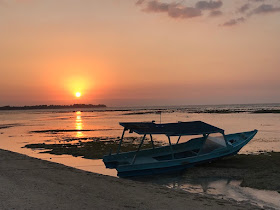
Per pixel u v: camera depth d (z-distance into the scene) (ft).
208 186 45.68
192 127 61.67
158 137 116.67
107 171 58.59
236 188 43.96
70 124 226.79
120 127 185.47
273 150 77.00
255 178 48.52
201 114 373.20
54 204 29.78
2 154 69.72
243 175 51.19
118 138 115.44
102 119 308.60
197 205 32.12
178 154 67.05
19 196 32.27
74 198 32.65
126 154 60.64
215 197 39.50
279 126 162.81
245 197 39.32
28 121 288.71
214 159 61.36
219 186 45.47
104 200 32.60
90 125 210.79
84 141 107.45
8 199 30.81
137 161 58.18
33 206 28.63
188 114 382.83
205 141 62.18
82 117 387.75
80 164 65.67
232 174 52.37
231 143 71.20
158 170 55.31
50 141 110.83
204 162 60.29
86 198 33.01
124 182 43.34
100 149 85.35
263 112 364.58
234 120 227.40
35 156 77.15
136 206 30.78
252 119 235.61
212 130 62.23
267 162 59.11
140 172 53.88
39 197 32.22
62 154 79.56
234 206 32.53
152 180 50.83
